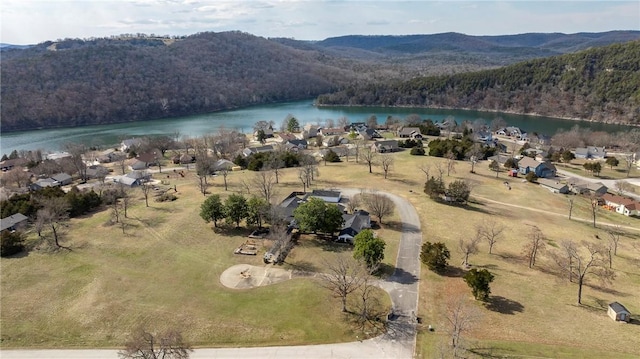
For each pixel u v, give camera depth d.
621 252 70.94
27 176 124.94
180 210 87.00
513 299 54.69
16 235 70.12
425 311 52.16
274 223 72.88
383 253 65.25
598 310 52.59
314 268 62.81
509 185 110.00
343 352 45.09
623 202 95.31
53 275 61.81
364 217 79.06
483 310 52.00
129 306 53.66
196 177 118.19
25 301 55.44
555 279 60.50
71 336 48.56
